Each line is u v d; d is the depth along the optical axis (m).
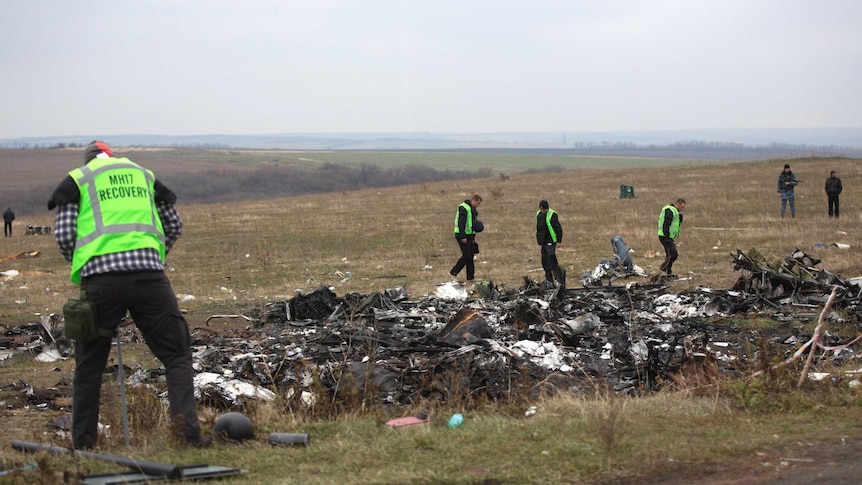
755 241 23.91
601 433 5.43
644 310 13.12
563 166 164.50
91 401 6.05
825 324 11.62
